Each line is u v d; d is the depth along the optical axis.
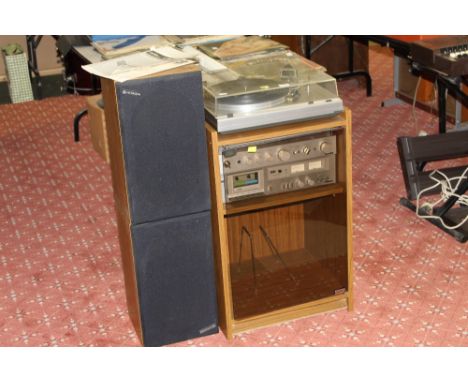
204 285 2.70
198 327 2.76
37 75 5.54
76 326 2.91
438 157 3.64
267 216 2.76
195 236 2.62
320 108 2.58
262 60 2.91
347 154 2.65
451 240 3.38
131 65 2.50
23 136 4.93
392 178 4.04
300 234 2.83
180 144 2.47
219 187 2.56
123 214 2.63
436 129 4.66
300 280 2.85
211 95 2.54
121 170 2.51
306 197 2.68
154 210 2.52
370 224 3.56
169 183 2.50
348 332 2.78
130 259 2.65
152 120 2.41
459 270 3.14
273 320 2.84
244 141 2.52
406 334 2.75
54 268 3.34
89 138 4.86
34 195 4.09
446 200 3.60
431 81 4.61
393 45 4.23
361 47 5.48
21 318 2.98
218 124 2.48
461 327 2.78
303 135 2.61
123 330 2.87
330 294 2.87
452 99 4.59
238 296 2.80
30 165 4.48
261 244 2.79
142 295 2.63
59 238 3.61
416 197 3.62
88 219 3.79
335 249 2.85
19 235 3.65
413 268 3.18
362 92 5.43
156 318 2.69
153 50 2.74
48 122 5.17
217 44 3.17
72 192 4.11
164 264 2.62
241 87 2.61
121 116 2.37
